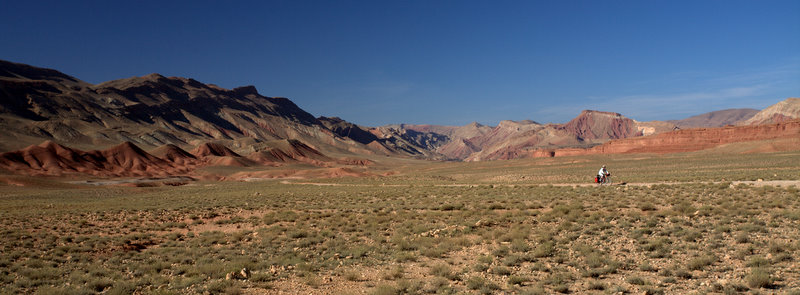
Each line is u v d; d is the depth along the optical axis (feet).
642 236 73.10
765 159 314.96
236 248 82.23
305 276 57.26
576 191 150.82
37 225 116.57
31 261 71.15
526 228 85.76
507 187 187.93
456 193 168.45
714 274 49.75
